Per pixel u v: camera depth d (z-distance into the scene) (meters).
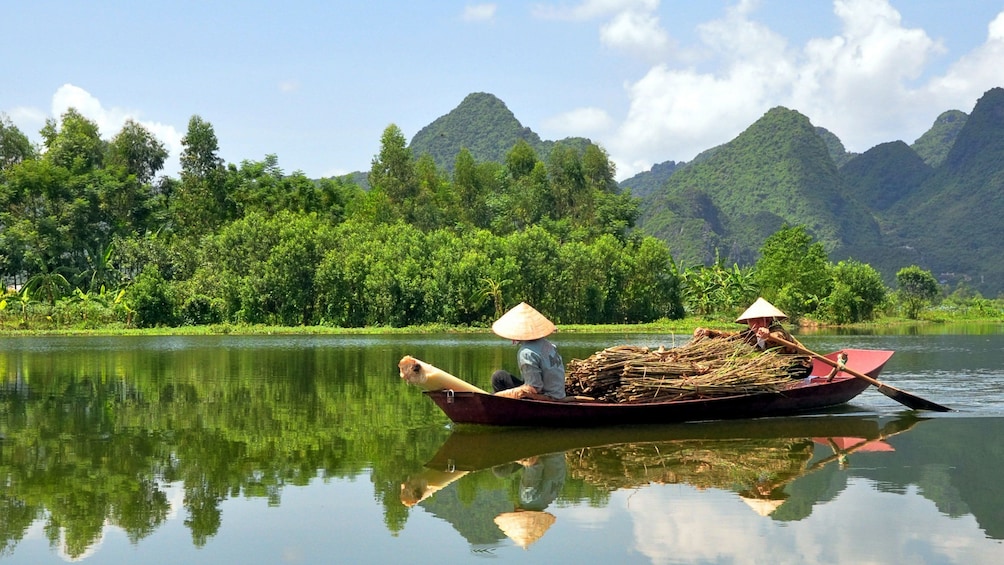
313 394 15.21
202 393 15.35
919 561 6.05
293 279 52.50
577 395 12.22
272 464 9.10
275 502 7.58
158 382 17.34
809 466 9.09
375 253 54.62
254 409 13.23
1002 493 7.89
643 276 65.62
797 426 11.73
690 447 10.12
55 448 9.98
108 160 68.06
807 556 6.15
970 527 6.84
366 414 12.66
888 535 6.64
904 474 8.69
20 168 58.69
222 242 54.28
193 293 51.88
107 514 7.22
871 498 7.73
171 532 6.71
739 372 12.16
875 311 79.06
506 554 6.20
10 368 20.88
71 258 59.75
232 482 8.31
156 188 70.06
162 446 10.09
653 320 65.62
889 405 13.63
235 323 51.66
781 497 7.79
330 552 6.25
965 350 27.50
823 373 15.54
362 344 33.44
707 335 13.52
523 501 7.64
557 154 83.94
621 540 6.51
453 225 74.88
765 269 73.38
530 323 11.45
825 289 72.50
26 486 8.13
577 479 8.46
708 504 7.52
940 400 14.12
